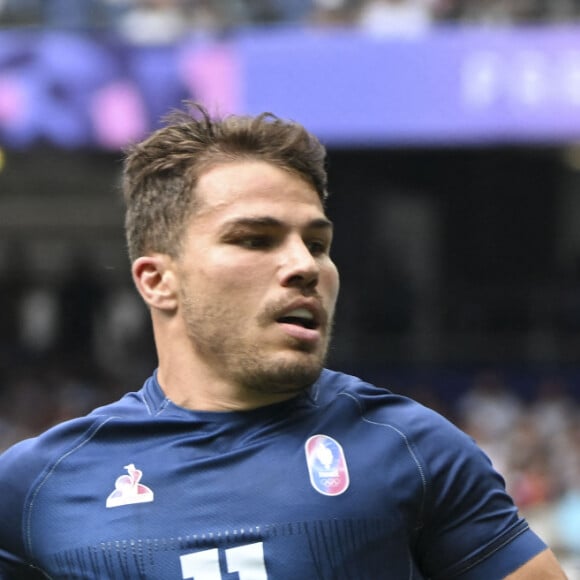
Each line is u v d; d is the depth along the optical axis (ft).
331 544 22.04
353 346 132.87
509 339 132.46
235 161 23.31
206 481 22.70
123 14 111.55
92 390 131.95
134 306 154.61
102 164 159.43
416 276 153.17
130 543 22.39
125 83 106.52
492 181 157.07
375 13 111.14
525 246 157.17
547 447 108.58
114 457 23.44
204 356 23.50
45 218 170.50
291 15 111.96
